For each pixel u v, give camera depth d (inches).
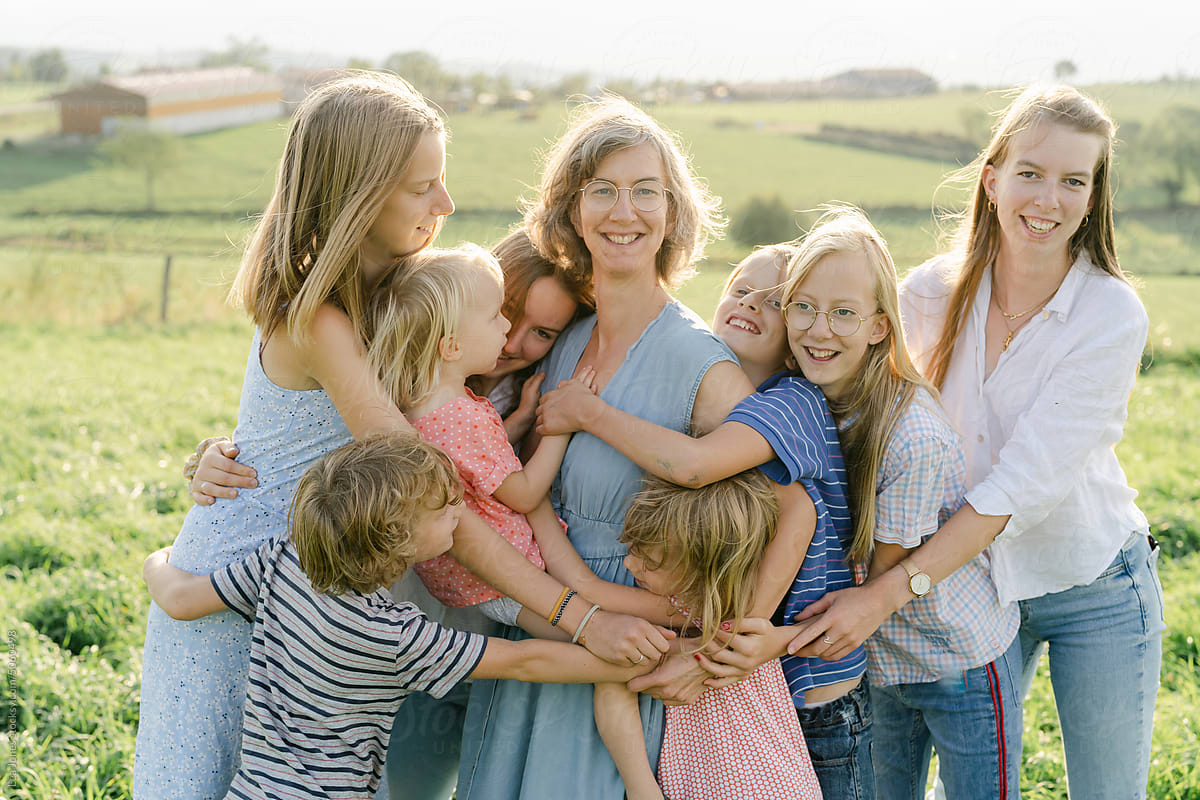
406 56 1405.0
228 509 92.7
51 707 151.9
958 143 1389.0
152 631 94.0
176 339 597.3
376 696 86.4
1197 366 475.2
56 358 507.8
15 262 795.4
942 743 105.0
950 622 99.7
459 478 89.0
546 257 100.3
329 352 87.0
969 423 105.9
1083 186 97.1
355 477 81.2
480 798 96.5
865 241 93.0
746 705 92.0
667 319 94.4
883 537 96.3
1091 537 102.3
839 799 95.9
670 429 90.8
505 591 90.4
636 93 1501.0
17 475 281.3
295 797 84.2
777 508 90.2
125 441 330.3
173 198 1266.0
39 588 195.3
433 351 89.8
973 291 106.1
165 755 91.6
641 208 90.1
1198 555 222.2
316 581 82.8
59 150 1491.1
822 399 96.3
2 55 1740.9
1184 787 140.4
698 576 87.8
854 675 97.2
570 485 95.6
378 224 88.7
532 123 1487.5
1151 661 106.7
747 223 1071.6
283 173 87.7
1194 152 1077.1
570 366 101.3
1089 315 98.8
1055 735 154.5
